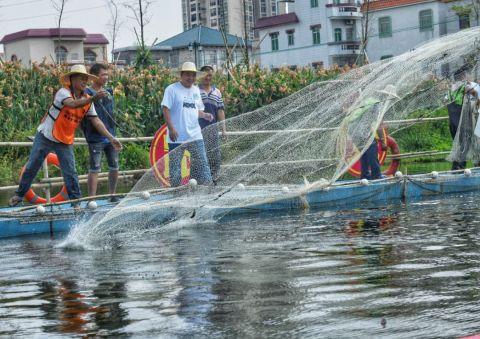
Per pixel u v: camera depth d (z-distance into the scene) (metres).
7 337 4.59
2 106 18.41
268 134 10.46
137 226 9.01
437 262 6.37
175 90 10.55
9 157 17.27
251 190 10.20
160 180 9.86
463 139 13.77
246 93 21.08
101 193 13.97
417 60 10.44
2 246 8.43
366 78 10.58
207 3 117.75
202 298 5.38
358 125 10.54
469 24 55.97
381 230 8.44
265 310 4.98
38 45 64.69
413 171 16.05
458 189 12.53
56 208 9.91
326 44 66.88
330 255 6.93
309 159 10.58
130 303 5.31
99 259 7.21
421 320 4.62
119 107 19.19
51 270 6.72
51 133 9.69
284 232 8.60
